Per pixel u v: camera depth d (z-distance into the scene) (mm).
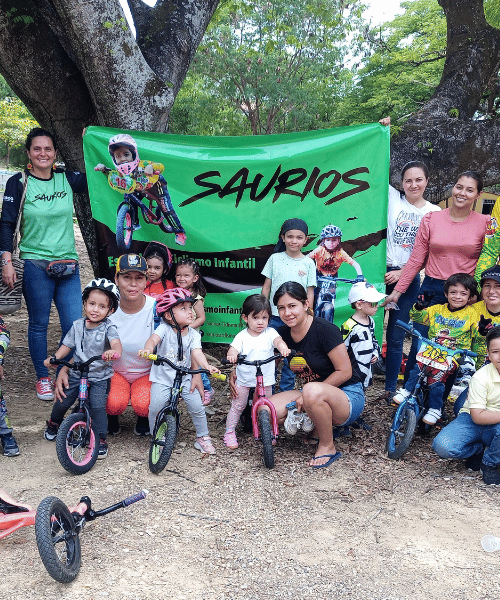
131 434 5324
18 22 6875
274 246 6445
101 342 4773
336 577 3285
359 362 5062
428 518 3951
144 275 4992
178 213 6461
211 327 6625
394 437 4926
